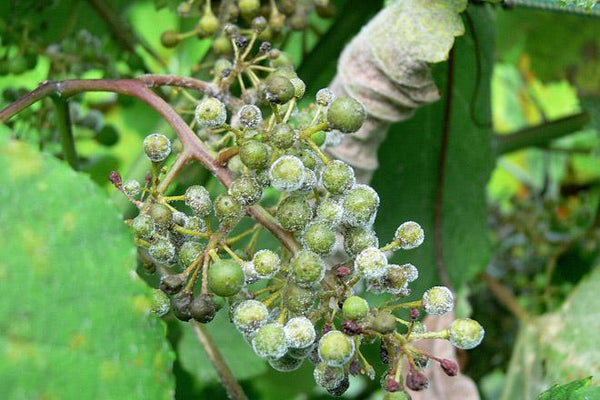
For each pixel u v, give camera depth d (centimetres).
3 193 29
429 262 53
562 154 70
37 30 51
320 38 51
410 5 43
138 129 72
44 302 29
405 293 33
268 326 31
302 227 32
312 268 31
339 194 33
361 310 31
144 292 30
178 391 62
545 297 58
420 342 49
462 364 55
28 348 28
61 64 49
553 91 79
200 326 46
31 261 29
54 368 29
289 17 46
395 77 43
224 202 33
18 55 48
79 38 49
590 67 64
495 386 70
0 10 50
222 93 38
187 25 64
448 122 52
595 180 69
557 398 38
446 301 32
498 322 61
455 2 43
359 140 44
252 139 34
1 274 29
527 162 76
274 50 38
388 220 53
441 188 53
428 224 54
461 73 52
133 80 37
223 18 44
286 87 33
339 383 33
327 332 32
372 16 51
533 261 61
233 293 32
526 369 51
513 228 62
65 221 30
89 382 29
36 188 30
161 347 30
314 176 33
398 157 53
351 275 33
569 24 63
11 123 47
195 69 45
